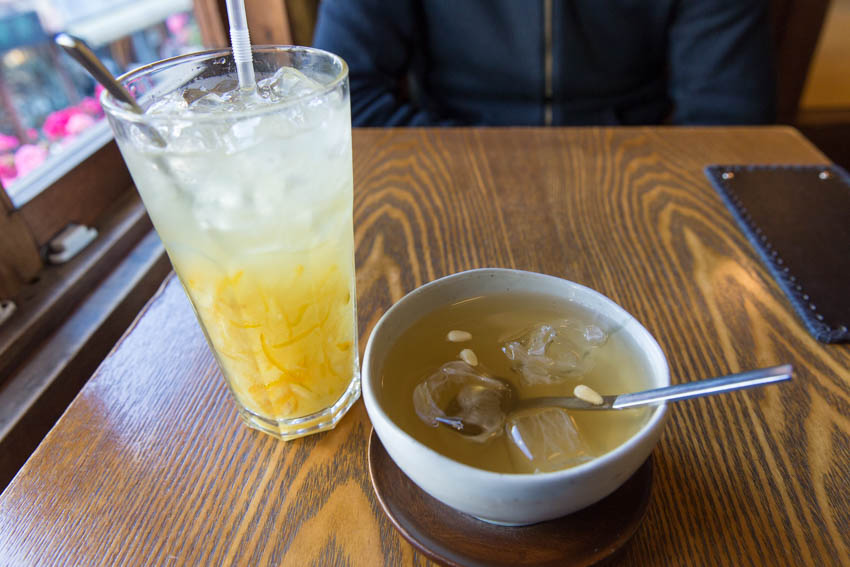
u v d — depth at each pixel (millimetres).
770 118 754
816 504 242
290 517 245
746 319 338
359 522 243
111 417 293
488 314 281
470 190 465
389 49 753
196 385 311
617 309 258
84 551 235
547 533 226
